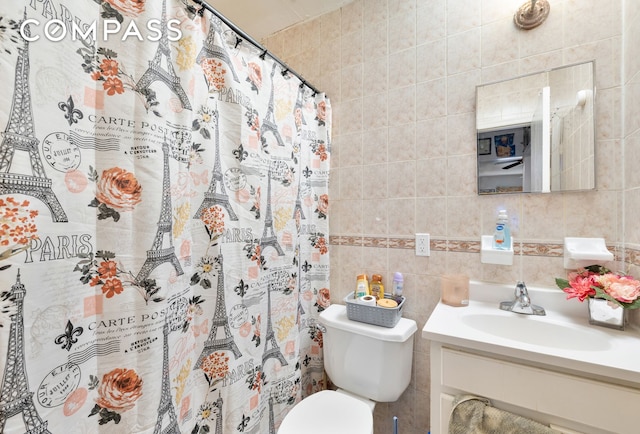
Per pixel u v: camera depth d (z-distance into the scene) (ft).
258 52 3.79
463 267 4.13
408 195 4.54
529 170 3.73
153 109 2.45
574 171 3.49
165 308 2.52
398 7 4.68
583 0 3.48
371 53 4.90
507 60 3.87
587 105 3.43
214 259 3.14
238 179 3.43
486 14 4.02
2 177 1.67
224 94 3.32
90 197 2.13
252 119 3.62
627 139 3.18
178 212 2.71
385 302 4.19
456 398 2.87
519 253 3.79
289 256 4.37
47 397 1.87
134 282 2.34
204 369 3.10
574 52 3.51
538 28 3.70
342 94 5.17
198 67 2.99
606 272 3.21
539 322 3.32
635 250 3.00
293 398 4.36
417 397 4.46
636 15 3.00
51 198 1.90
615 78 3.32
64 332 1.97
